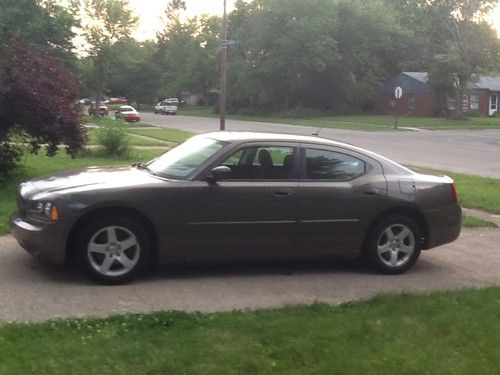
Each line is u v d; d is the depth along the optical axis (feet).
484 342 16.89
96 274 22.29
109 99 355.97
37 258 25.20
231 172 23.72
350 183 24.91
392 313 19.29
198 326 17.78
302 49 228.43
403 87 228.63
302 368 15.06
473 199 44.83
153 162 25.85
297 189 24.12
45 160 60.75
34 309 19.54
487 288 22.54
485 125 181.47
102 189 22.33
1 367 14.55
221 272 24.80
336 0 228.22
